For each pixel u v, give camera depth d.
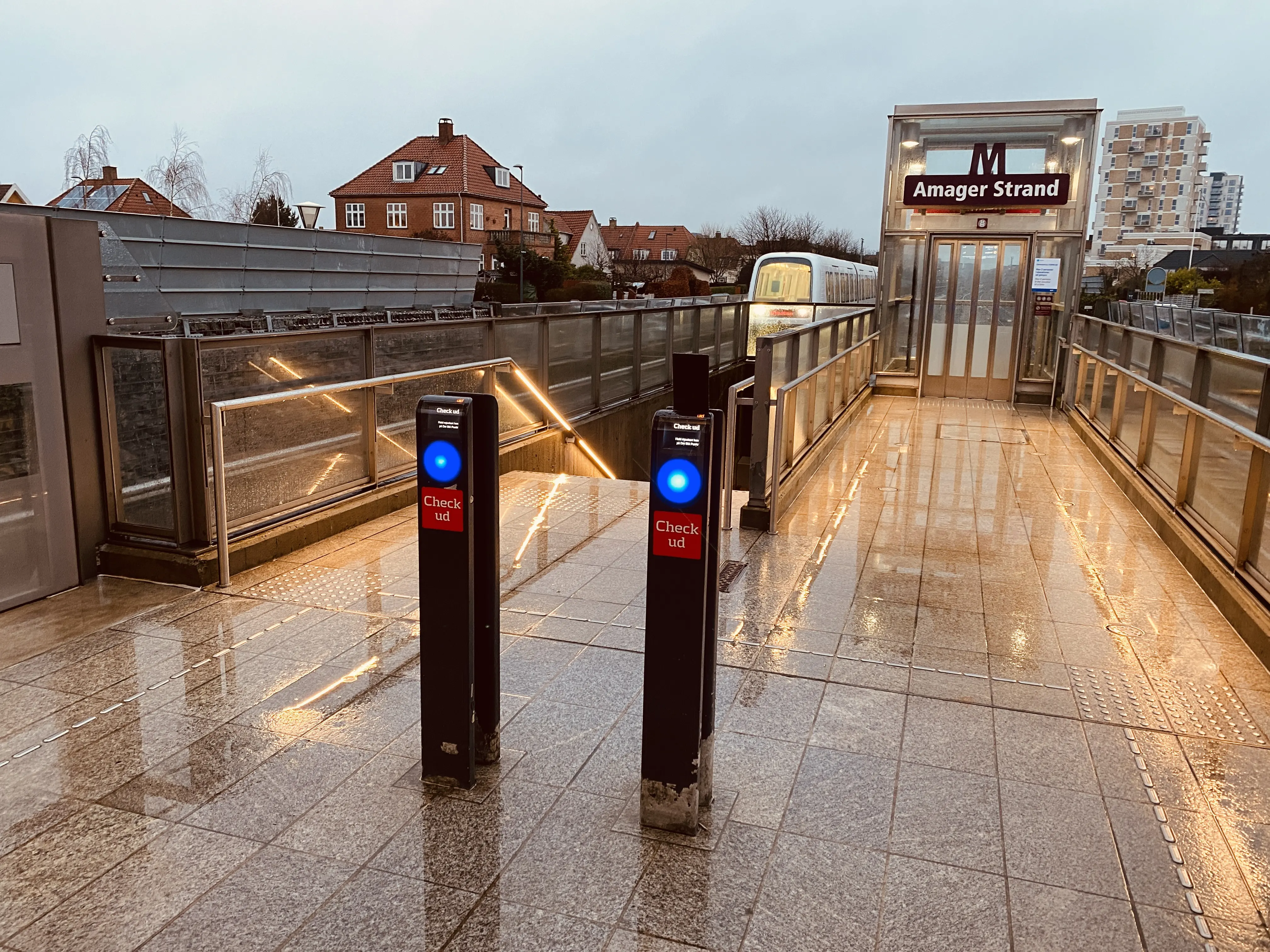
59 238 4.62
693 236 88.69
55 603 4.61
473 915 2.44
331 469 5.95
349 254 18.17
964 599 4.86
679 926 2.41
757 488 6.07
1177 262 74.81
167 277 13.56
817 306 18.47
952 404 12.38
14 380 4.45
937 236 12.64
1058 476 7.86
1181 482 5.89
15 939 2.34
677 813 2.79
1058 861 2.69
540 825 2.83
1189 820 2.90
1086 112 11.68
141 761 3.16
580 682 3.81
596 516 6.41
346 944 2.33
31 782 3.03
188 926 2.39
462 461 2.78
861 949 2.34
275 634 4.25
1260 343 10.45
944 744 3.35
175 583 4.86
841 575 5.22
